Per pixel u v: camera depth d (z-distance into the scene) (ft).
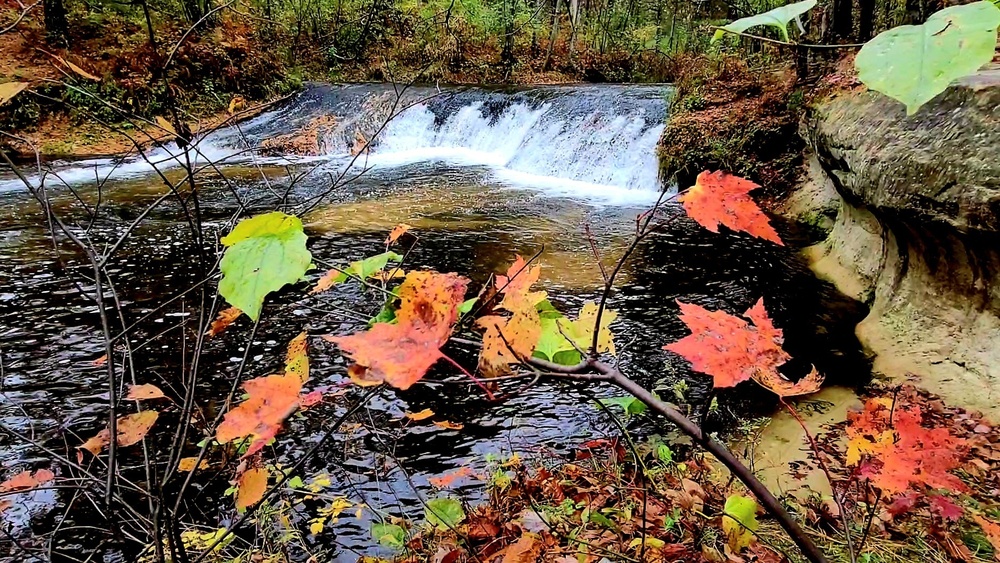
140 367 11.44
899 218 11.64
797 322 14.14
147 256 17.29
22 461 8.79
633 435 9.82
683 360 12.27
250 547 6.93
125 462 8.61
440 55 49.26
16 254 17.29
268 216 1.91
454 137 41.14
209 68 37.73
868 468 3.40
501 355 2.04
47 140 29.76
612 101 34.40
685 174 26.86
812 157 23.59
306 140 33.83
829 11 25.57
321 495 7.89
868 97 14.51
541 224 22.33
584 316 3.01
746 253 18.99
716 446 2.28
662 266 17.83
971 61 1.08
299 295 14.35
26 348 12.10
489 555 6.25
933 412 9.81
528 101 38.22
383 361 1.59
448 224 22.09
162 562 3.67
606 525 6.23
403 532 7.09
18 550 6.84
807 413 10.37
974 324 10.71
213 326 3.73
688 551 5.85
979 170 9.46
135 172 28.45
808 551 2.21
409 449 9.45
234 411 2.00
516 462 9.01
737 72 31.60
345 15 36.83
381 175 30.89
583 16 60.39
